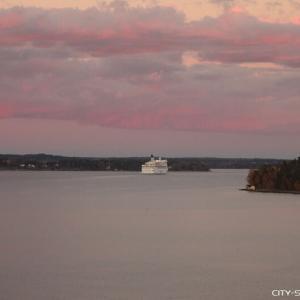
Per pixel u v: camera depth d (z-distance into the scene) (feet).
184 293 272.51
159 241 414.62
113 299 262.88
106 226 510.17
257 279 297.74
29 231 472.03
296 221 551.18
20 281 291.79
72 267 321.93
